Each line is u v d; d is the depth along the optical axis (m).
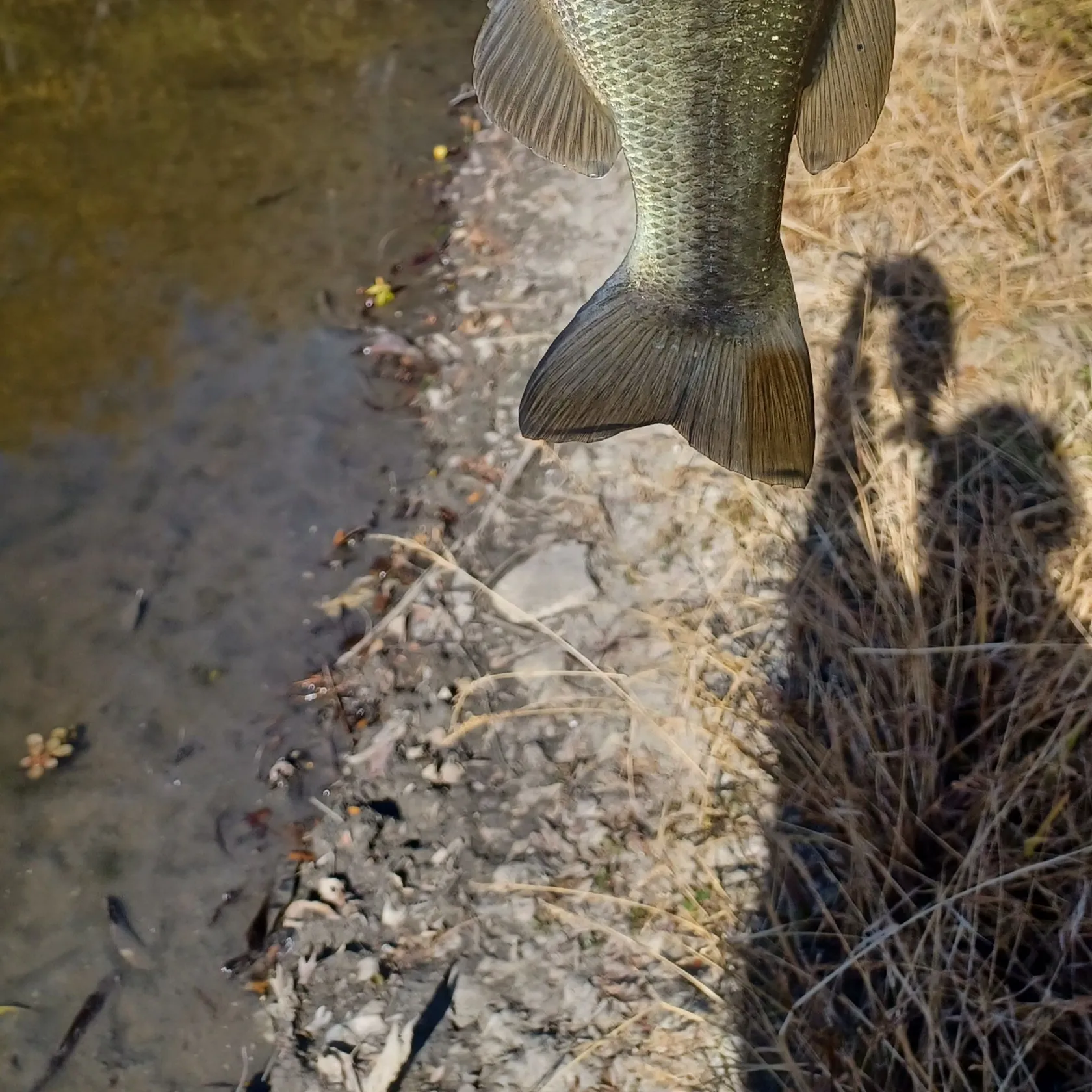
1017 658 0.52
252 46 1.01
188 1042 0.51
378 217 0.85
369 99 0.95
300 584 0.65
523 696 0.58
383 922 0.53
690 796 0.54
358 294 0.80
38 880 0.56
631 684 0.57
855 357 0.63
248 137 0.92
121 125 0.94
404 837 0.55
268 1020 0.51
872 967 0.46
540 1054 0.48
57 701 0.62
